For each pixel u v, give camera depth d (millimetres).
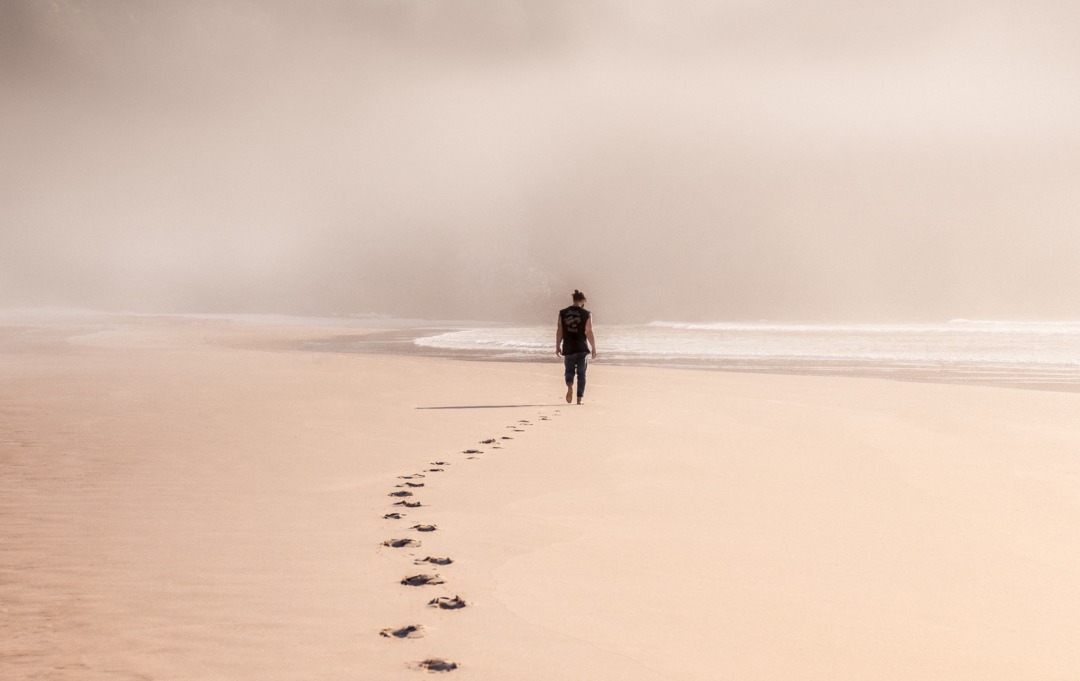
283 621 3512
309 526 5312
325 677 2906
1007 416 11961
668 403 14023
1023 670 3061
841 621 3596
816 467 7812
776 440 9648
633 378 19797
